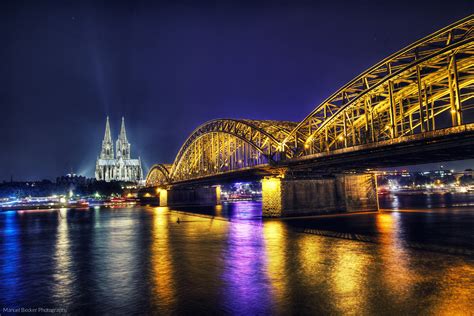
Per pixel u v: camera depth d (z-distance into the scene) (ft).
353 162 202.39
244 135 313.32
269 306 71.26
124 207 587.68
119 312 71.15
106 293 82.89
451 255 112.47
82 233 205.98
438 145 146.61
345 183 268.21
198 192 573.33
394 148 164.35
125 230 215.92
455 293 75.25
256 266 103.91
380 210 294.25
